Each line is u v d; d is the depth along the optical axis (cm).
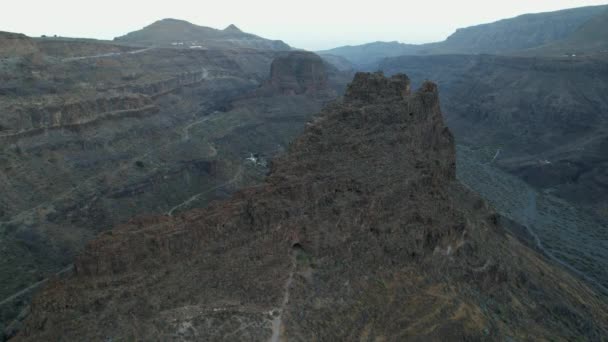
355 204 8662
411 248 8775
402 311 7669
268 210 7750
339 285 7588
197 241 7231
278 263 7462
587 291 12331
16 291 11250
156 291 6531
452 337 7488
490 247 10519
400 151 10562
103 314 6159
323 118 10494
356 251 8250
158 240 6956
